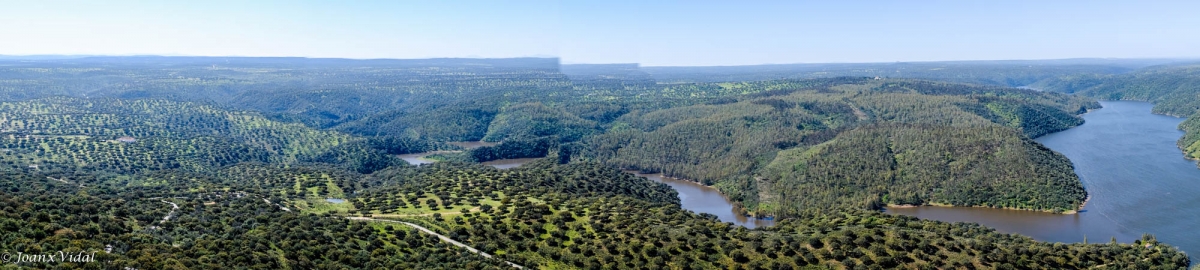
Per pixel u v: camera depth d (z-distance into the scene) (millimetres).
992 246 178250
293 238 168500
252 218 192000
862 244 178500
